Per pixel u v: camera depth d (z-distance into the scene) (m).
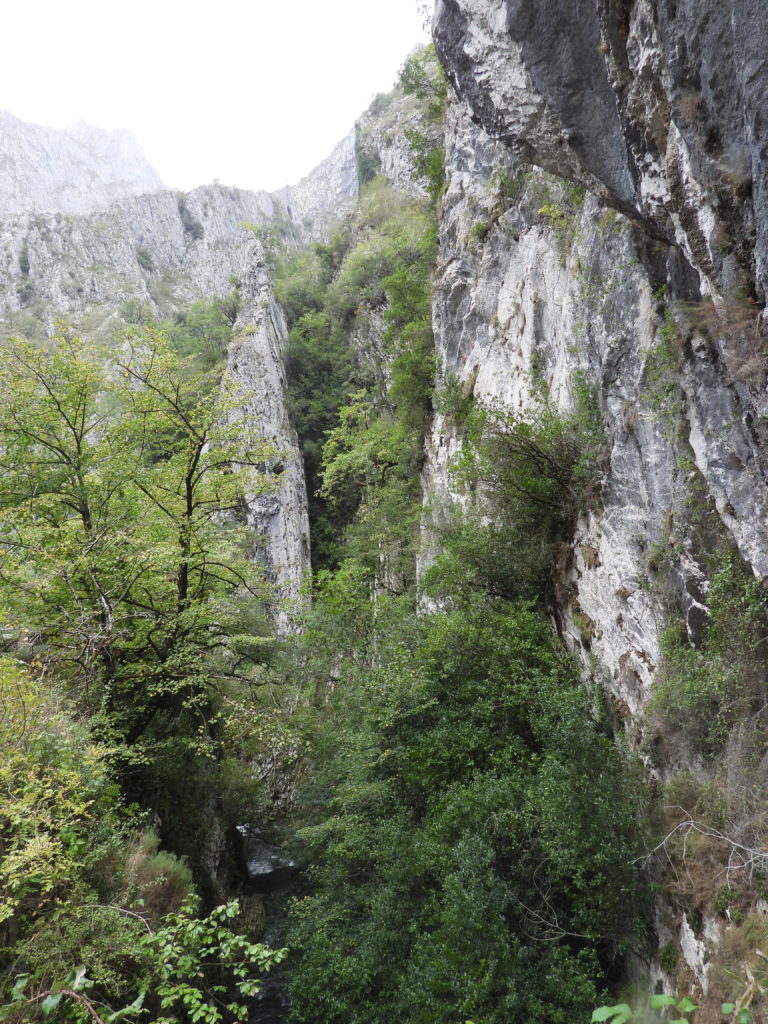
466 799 9.70
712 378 6.85
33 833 6.50
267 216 128.12
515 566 12.73
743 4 4.29
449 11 8.26
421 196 40.06
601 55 6.91
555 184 13.34
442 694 12.17
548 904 8.59
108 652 11.28
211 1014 4.55
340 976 10.42
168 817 14.03
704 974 6.42
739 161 5.07
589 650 10.76
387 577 25.58
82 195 173.12
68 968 6.03
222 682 14.94
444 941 8.55
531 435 11.45
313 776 16.28
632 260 9.26
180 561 12.50
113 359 13.07
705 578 7.46
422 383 23.78
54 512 12.80
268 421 36.59
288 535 33.56
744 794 6.27
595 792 8.03
